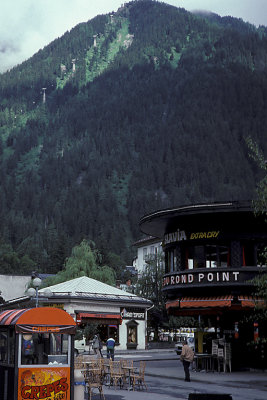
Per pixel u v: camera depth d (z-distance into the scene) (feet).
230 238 103.45
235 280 100.32
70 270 221.46
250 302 99.30
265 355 103.30
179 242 109.91
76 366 75.56
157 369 107.86
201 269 103.50
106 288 196.24
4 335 52.24
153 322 221.87
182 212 106.11
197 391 72.69
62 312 49.52
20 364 48.11
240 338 107.45
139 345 196.13
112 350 109.81
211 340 113.80
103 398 64.80
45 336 49.37
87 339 177.27
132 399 63.82
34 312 48.70
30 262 483.10
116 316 189.06
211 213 103.76
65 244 499.92
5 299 281.33
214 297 102.27
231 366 105.40
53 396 48.70
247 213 102.22
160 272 221.05
